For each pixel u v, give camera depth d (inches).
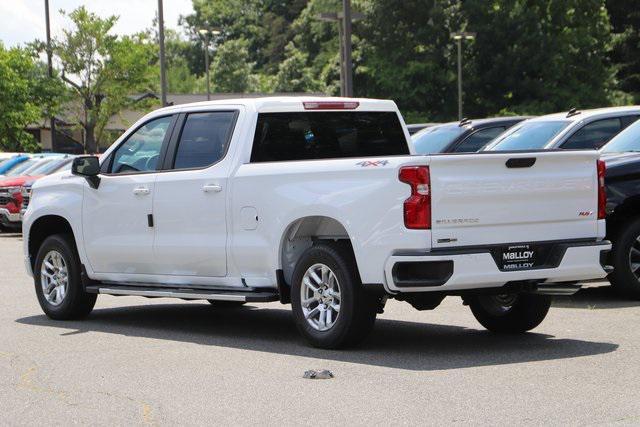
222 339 480.1
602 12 3715.6
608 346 432.1
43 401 352.8
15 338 494.9
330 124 494.9
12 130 2465.6
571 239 432.5
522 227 421.1
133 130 530.0
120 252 524.7
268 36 6412.4
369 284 414.9
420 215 401.4
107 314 584.7
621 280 563.5
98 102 2746.1
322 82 4466.0
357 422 311.9
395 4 3782.0
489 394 344.8
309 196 436.5
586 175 436.5
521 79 3656.5
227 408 334.6
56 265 563.8
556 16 3727.9
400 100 3801.7
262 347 453.1
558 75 3641.7
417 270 402.9
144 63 2694.4
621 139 614.9
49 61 2527.1
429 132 896.9
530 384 359.6
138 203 514.0
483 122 874.1
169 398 351.6
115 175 529.3
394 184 406.6
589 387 352.8
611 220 565.0
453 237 406.6
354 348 441.1
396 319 528.1
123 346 465.1
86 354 445.4
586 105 3634.4
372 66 3789.4
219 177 477.1
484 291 421.1
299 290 443.2
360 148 501.7
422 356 419.8
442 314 543.2
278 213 449.7
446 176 405.7
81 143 2984.7
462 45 3713.1
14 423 323.0
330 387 362.6
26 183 1284.4
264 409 331.9
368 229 413.4
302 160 474.9
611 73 3720.5
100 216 534.3
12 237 1286.9
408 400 339.0
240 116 481.1
